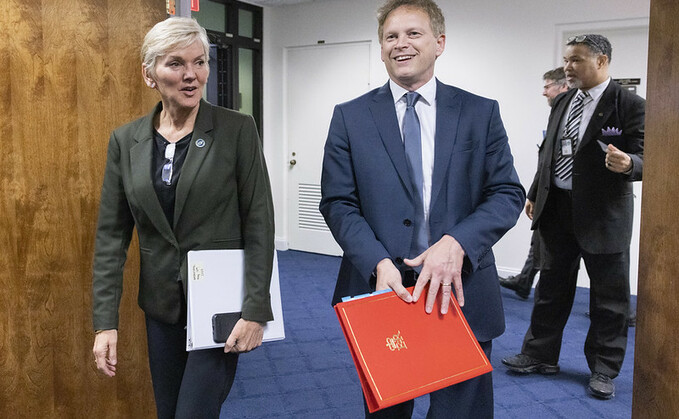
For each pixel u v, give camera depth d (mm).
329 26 6375
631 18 4820
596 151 2912
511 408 2912
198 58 1538
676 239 1130
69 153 2111
